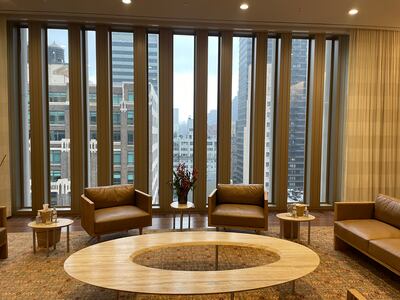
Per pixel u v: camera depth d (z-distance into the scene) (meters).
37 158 5.32
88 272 2.28
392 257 2.79
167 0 4.33
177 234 3.20
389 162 5.70
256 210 4.31
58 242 4.00
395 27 5.39
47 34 5.41
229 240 3.02
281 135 5.76
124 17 4.98
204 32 5.52
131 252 2.68
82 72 5.45
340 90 5.86
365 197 5.67
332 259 3.52
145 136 5.56
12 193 5.32
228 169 5.72
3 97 5.06
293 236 4.16
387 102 5.65
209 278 2.21
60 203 5.60
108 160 5.50
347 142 5.63
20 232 4.45
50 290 2.78
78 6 4.54
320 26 5.34
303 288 2.84
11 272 3.13
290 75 5.71
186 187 4.53
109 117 5.49
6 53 5.08
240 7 4.55
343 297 2.69
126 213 4.03
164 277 2.21
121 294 2.73
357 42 5.52
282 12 4.73
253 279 2.20
